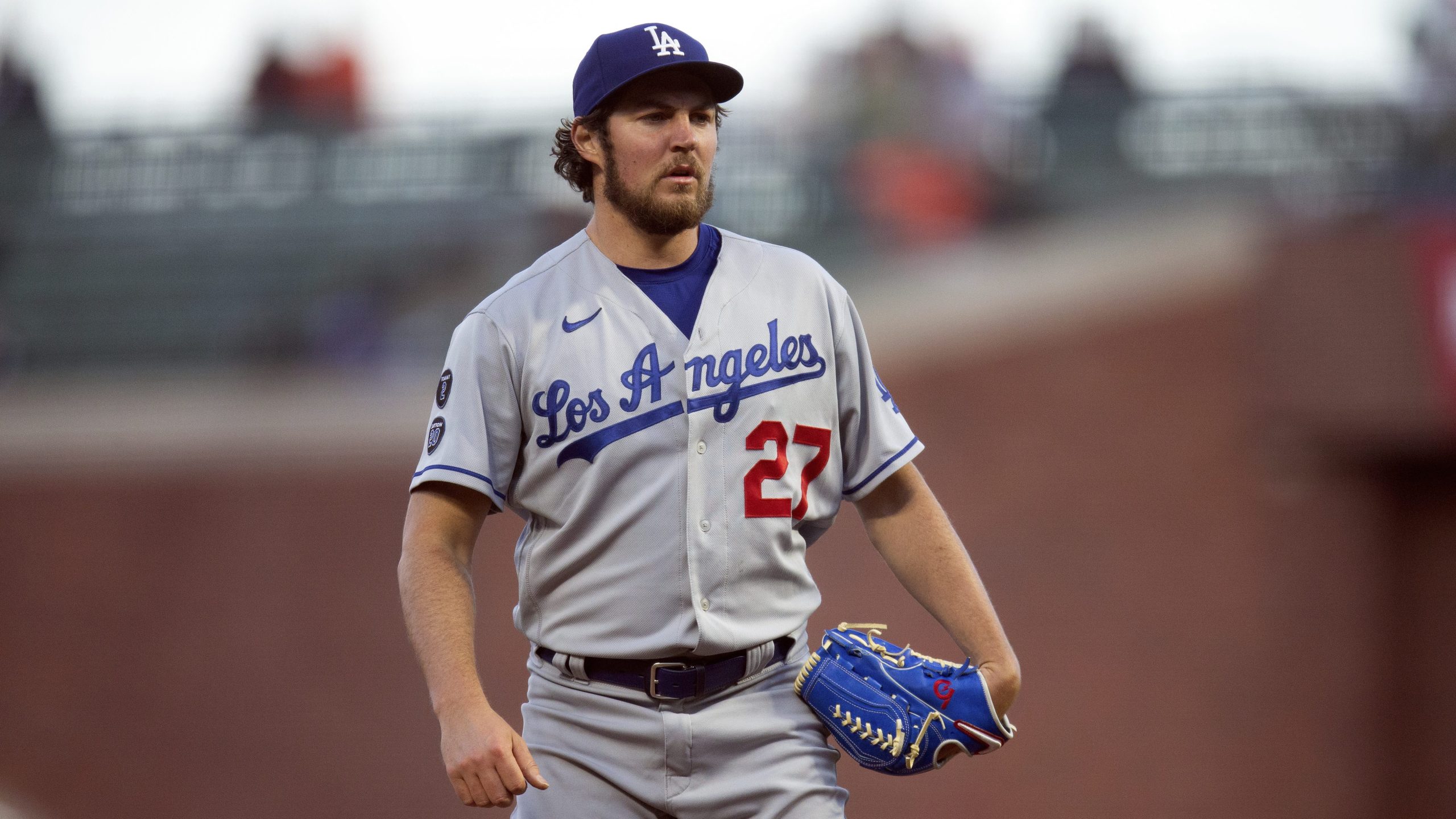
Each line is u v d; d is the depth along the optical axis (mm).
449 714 8750
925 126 39062
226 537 37219
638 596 9242
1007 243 36625
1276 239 33875
